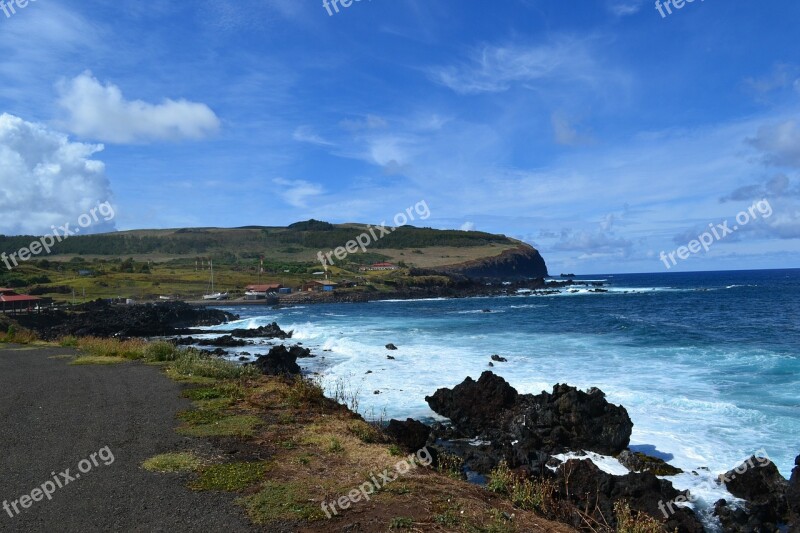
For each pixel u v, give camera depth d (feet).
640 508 29.07
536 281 474.08
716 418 48.80
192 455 25.32
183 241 654.12
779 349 90.38
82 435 28.89
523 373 72.74
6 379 47.70
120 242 631.56
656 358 82.17
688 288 362.53
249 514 18.88
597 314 180.45
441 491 21.71
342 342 116.88
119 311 229.45
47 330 180.86
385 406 57.00
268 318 226.38
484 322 163.43
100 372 51.49
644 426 47.39
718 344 98.48
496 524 18.69
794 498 31.65
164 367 54.95
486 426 49.78
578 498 29.94
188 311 227.61
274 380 47.24
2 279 305.94
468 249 650.43
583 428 42.98
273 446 26.96
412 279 430.61
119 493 20.77
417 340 117.19
